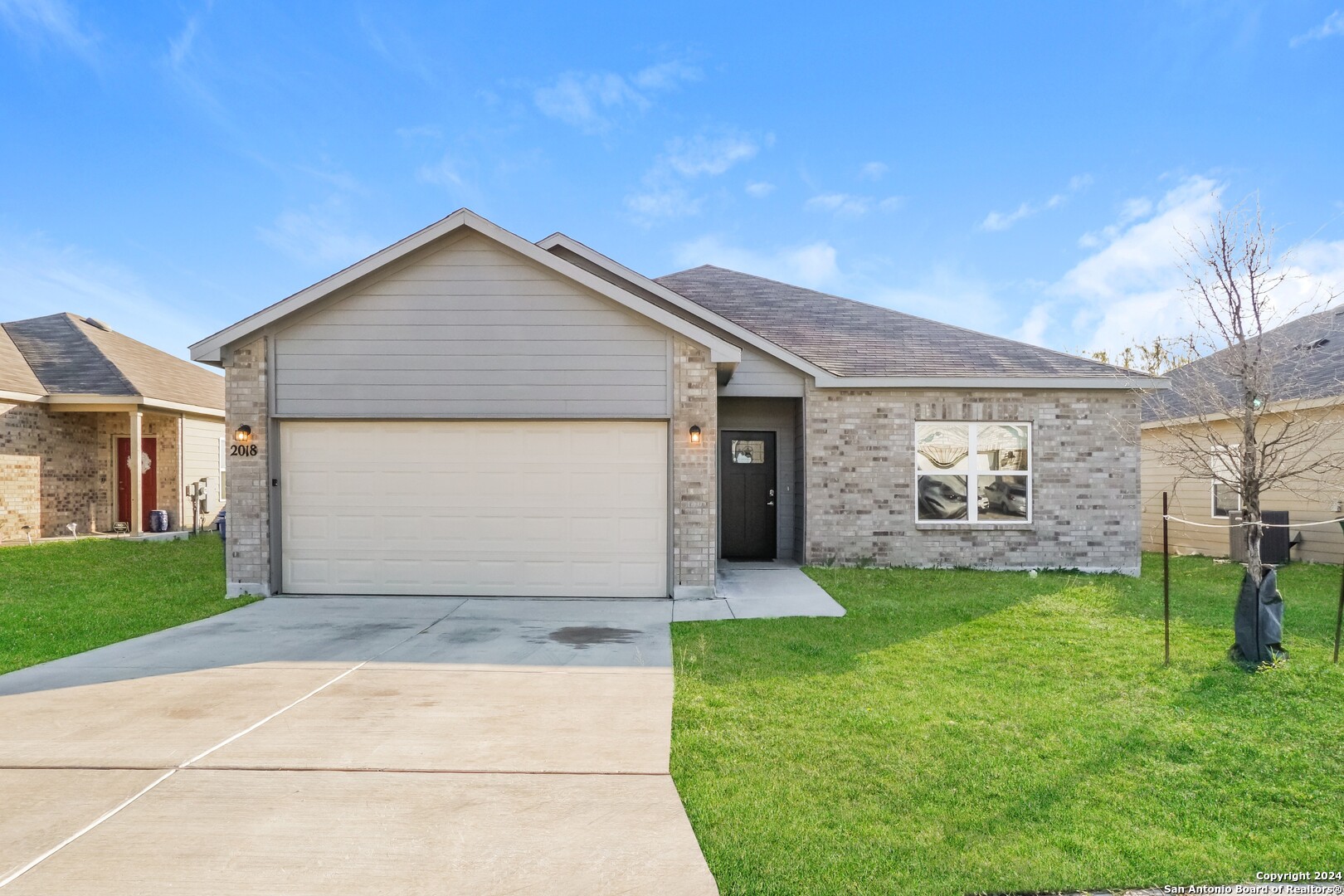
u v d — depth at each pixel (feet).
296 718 15.16
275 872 9.43
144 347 66.23
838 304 46.57
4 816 10.89
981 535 37.42
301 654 20.52
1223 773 12.45
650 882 9.21
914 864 9.62
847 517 37.58
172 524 55.98
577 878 9.29
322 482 29.27
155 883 9.19
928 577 34.37
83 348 56.24
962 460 37.88
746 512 41.42
